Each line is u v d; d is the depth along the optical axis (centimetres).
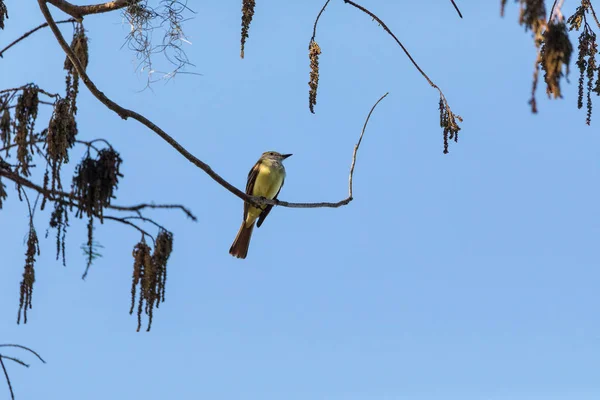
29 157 820
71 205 800
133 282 842
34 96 824
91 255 799
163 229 855
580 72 959
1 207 809
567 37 675
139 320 841
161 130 1052
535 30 651
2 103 826
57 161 810
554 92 668
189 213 819
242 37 978
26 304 845
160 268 849
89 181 789
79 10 1115
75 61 957
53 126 812
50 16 938
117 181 802
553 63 671
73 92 883
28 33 955
